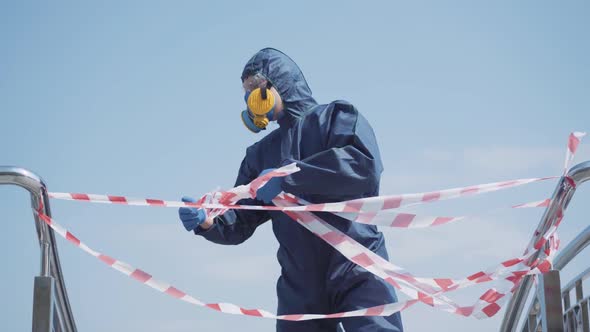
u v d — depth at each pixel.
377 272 3.39
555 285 3.06
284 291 3.72
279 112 3.80
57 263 3.14
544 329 3.06
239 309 3.25
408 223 3.38
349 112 3.65
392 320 3.49
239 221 4.00
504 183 3.27
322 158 3.43
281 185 3.45
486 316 3.24
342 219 3.60
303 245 3.64
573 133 3.01
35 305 2.97
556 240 3.12
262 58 3.81
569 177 2.99
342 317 3.57
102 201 3.25
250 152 4.03
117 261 3.23
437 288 3.30
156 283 3.25
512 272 3.18
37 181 3.00
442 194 3.31
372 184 3.50
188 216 3.71
